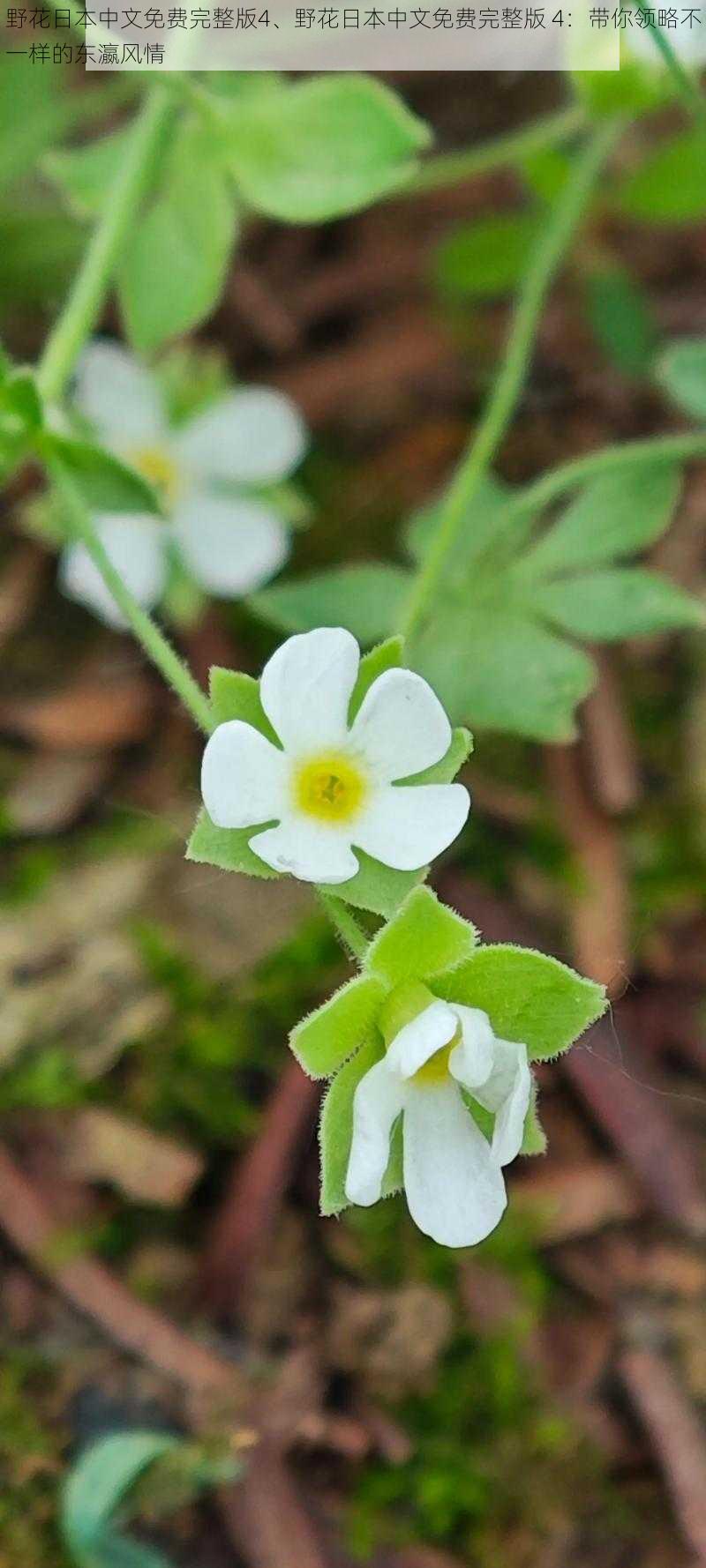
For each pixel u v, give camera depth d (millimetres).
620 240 176
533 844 151
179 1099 139
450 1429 133
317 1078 105
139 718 155
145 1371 131
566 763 155
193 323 141
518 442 170
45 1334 131
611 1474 132
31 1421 129
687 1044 145
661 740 156
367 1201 102
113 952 142
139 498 128
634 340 167
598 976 145
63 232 163
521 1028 107
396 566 162
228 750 106
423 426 170
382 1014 106
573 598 141
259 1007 142
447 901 148
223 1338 133
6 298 165
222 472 155
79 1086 138
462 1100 106
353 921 109
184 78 135
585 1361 135
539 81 177
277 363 171
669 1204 140
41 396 124
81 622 159
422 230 177
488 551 143
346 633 107
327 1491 130
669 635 160
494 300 175
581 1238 139
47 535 151
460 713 138
